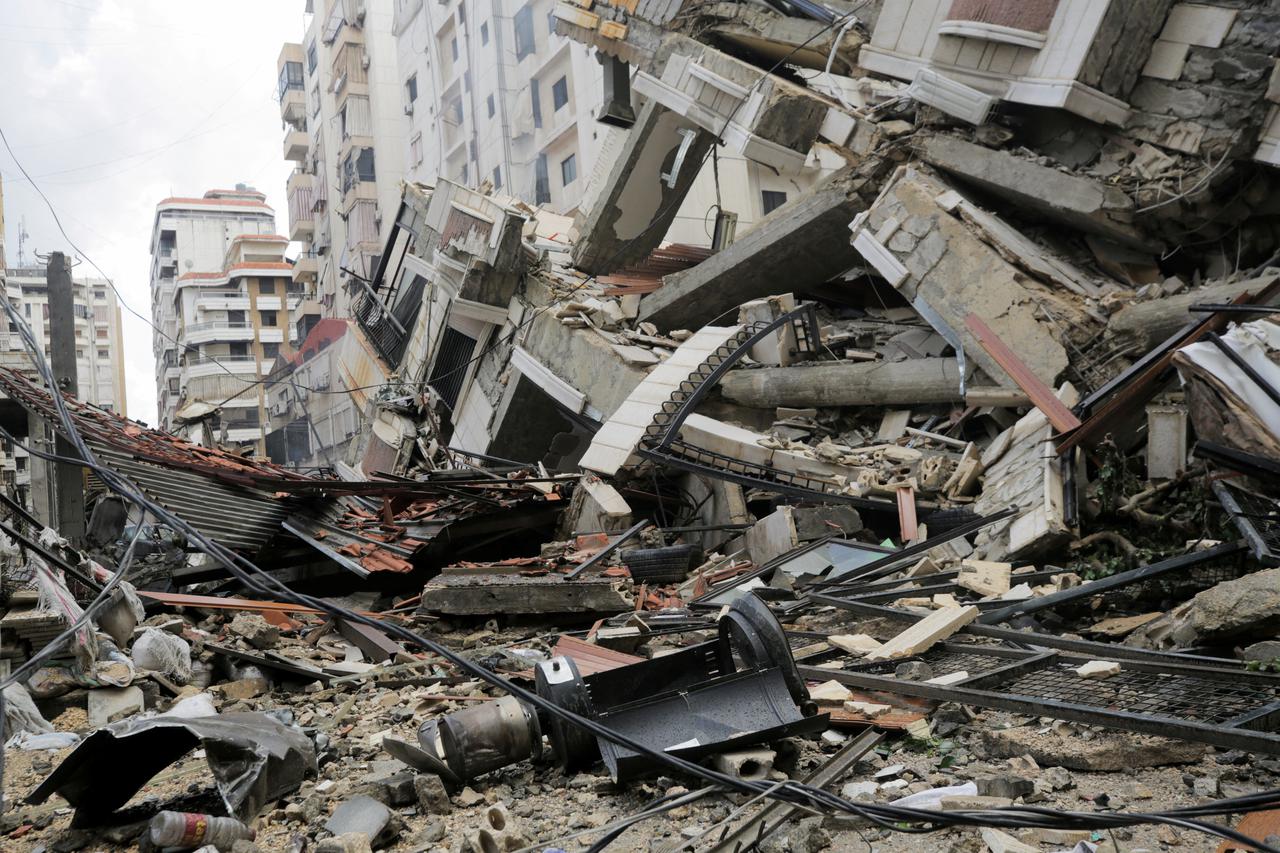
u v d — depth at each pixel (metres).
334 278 71.19
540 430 25.30
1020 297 14.97
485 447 26.00
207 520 13.14
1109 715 5.21
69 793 4.99
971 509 12.73
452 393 28.06
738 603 5.81
